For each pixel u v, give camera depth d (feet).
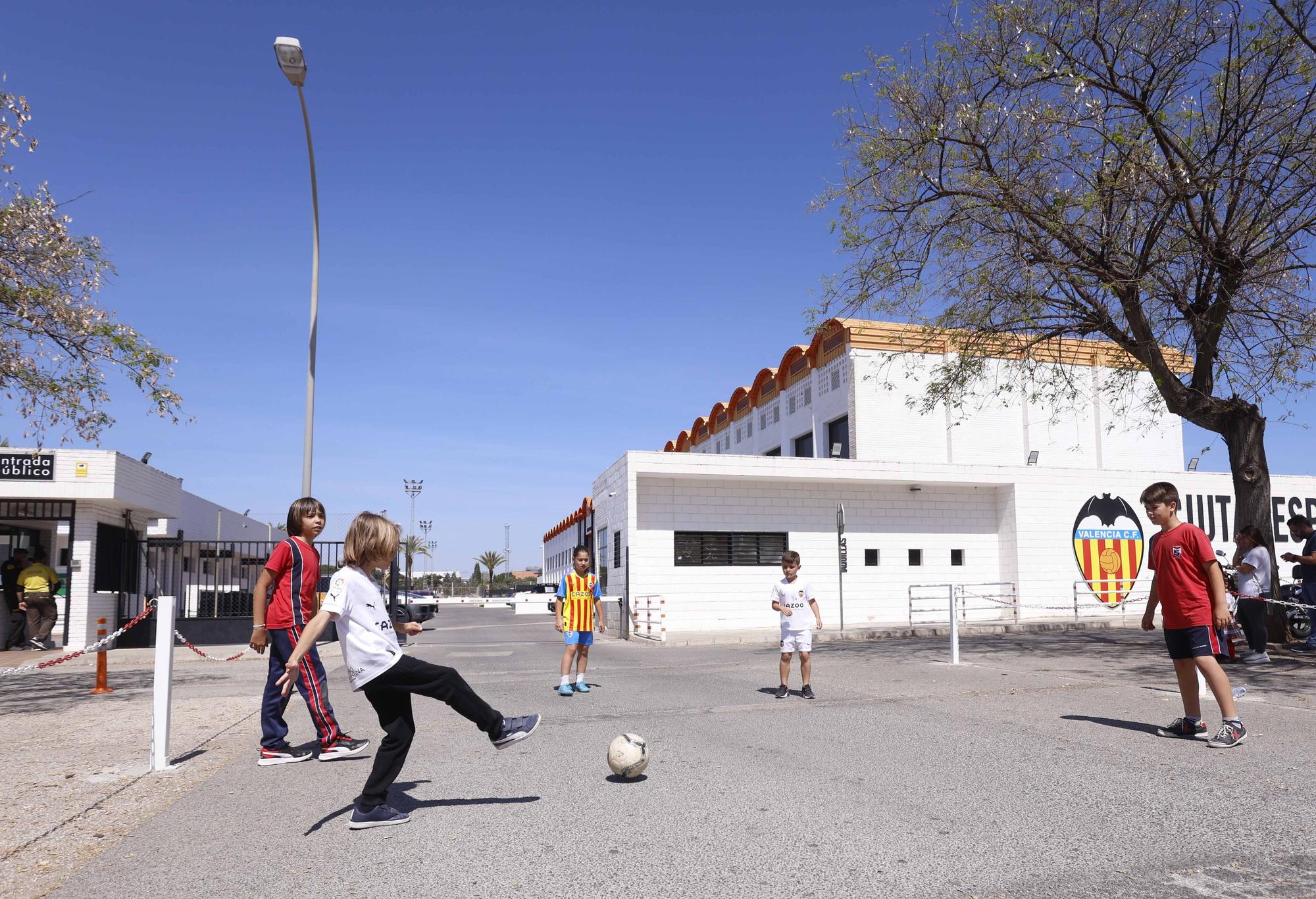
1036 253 46.47
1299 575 51.55
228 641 68.08
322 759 22.50
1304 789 17.88
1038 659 44.98
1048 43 45.01
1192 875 13.15
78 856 14.99
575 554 34.96
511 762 21.67
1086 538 84.17
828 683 36.47
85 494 62.59
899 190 48.73
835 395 89.66
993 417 88.79
